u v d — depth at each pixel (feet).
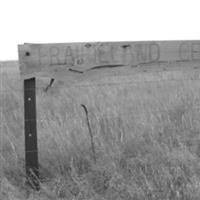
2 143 14.05
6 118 18.11
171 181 10.14
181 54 12.05
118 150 12.79
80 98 21.77
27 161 11.36
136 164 11.88
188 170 11.00
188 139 14.06
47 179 11.35
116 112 17.03
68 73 11.24
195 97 19.03
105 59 11.47
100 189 10.82
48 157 12.50
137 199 9.75
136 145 13.37
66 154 12.54
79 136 13.97
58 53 11.05
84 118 16.53
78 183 10.72
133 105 18.65
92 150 12.76
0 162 12.10
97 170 11.52
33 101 11.18
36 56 10.87
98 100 20.83
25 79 10.93
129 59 11.67
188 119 15.99
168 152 12.08
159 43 11.83
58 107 20.11
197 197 9.41
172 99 19.20
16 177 11.61
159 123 15.48
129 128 15.03
